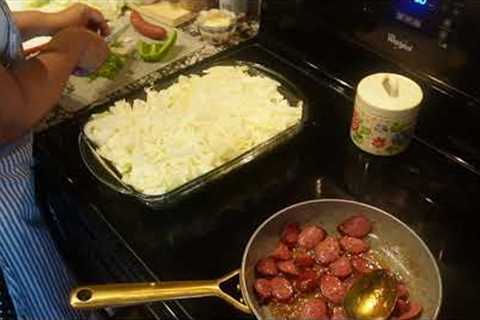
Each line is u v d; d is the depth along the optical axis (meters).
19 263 0.81
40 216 0.84
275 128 0.82
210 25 1.08
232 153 0.78
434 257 0.67
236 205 0.76
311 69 0.97
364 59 0.86
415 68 0.79
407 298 0.62
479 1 0.66
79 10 0.95
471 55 0.71
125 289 0.60
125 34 1.13
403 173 0.80
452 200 0.75
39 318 0.88
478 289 0.64
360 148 0.82
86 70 0.89
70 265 0.99
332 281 0.63
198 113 0.83
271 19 0.98
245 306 0.60
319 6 0.87
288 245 0.67
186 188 0.73
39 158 0.84
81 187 0.77
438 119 0.80
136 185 0.73
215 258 0.69
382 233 0.69
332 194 0.77
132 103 0.87
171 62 1.05
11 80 0.69
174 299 0.61
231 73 0.92
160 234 0.72
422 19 0.74
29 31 0.90
